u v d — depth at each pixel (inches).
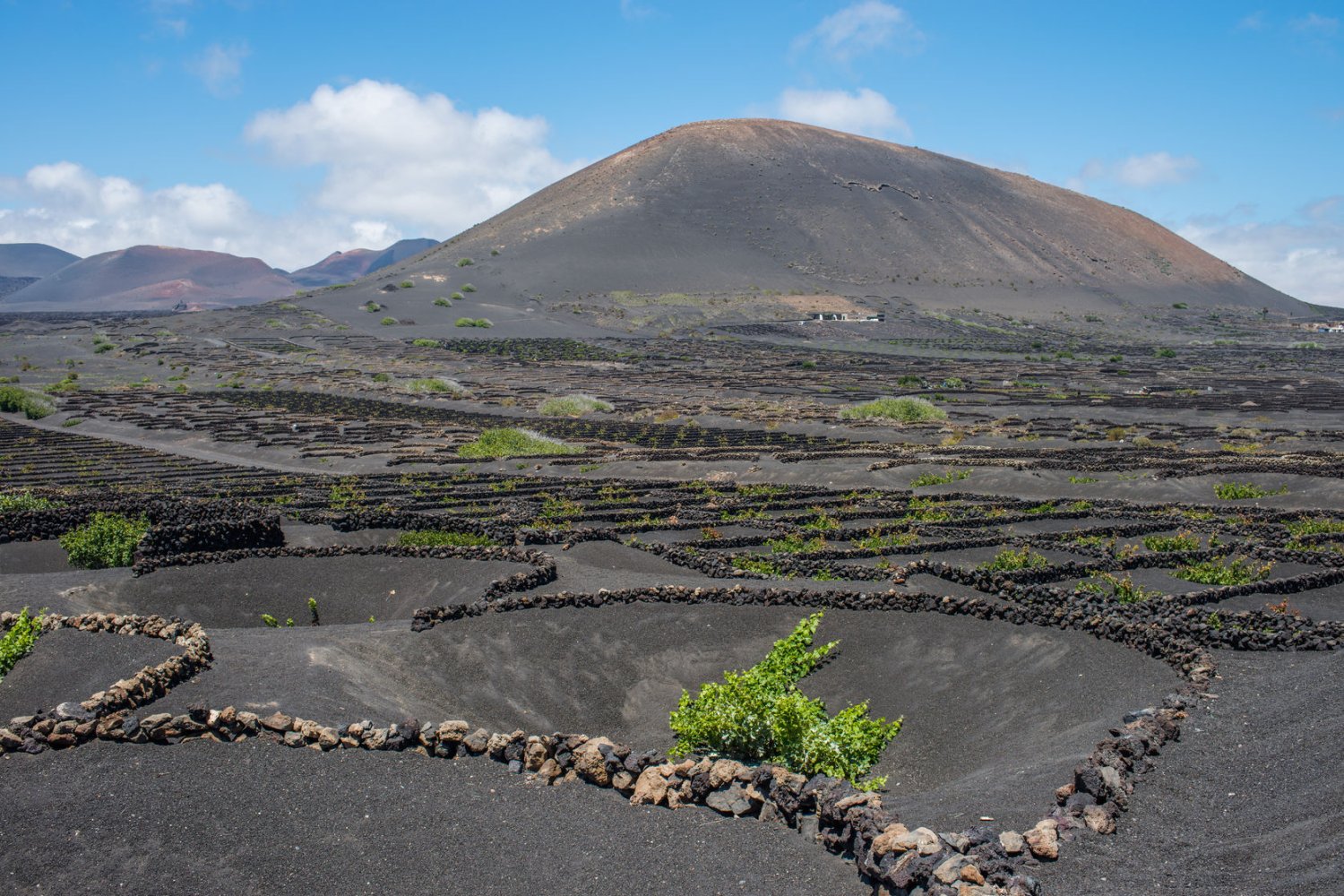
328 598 999.0
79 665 659.4
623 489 1641.2
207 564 1026.7
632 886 403.2
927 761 634.2
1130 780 478.0
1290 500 1508.4
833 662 790.5
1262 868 382.9
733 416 3068.4
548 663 781.3
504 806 473.4
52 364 5044.3
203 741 538.0
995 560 1101.7
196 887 414.9
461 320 6968.5
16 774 503.2
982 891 358.6
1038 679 714.2
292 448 2367.1
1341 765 448.5
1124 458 1946.4
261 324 6796.3
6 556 1170.0
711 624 851.4
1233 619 826.2
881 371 4849.9
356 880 416.5
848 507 1448.1
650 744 671.1
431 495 1598.2
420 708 669.3
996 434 2522.1
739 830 443.8
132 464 2106.3
